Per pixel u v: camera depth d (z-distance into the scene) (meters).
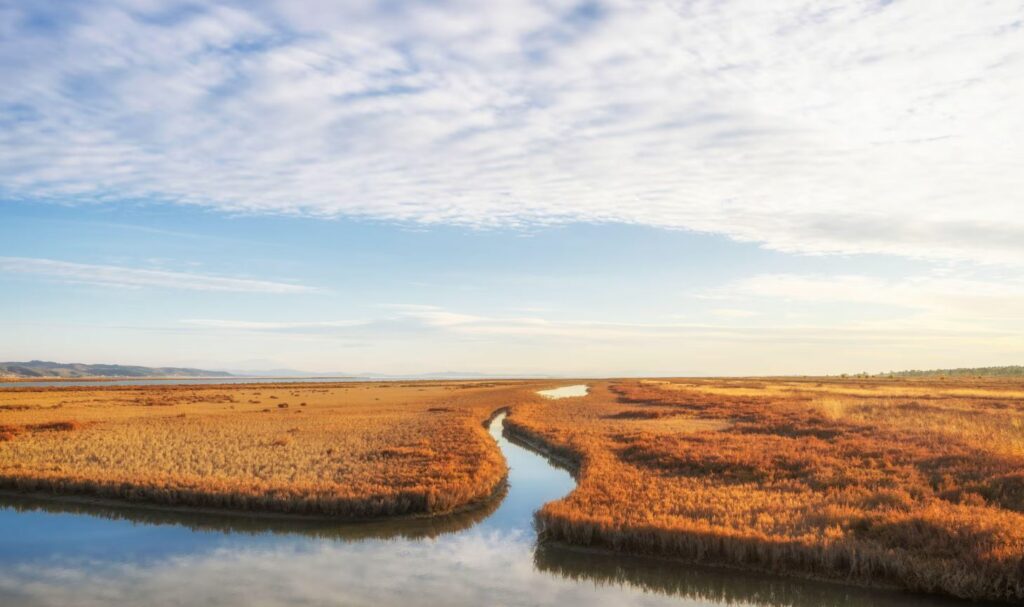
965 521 13.72
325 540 15.77
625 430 34.38
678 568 13.57
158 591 12.25
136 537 15.88
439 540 15.85
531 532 16.55
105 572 13.34
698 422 39.84
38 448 26.97
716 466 22.17
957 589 11.76
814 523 14.91
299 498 17.92
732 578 13.02
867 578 12.62
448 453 25.25
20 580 12.86
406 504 17.97
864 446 24.95
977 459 20.89
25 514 17.88
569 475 24.81
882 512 15.20
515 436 37.59
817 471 20.91
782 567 13.26
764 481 19.92
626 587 12.79
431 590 12.48
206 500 18.30
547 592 12.47
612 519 15.27
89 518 17.48
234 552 14.78
